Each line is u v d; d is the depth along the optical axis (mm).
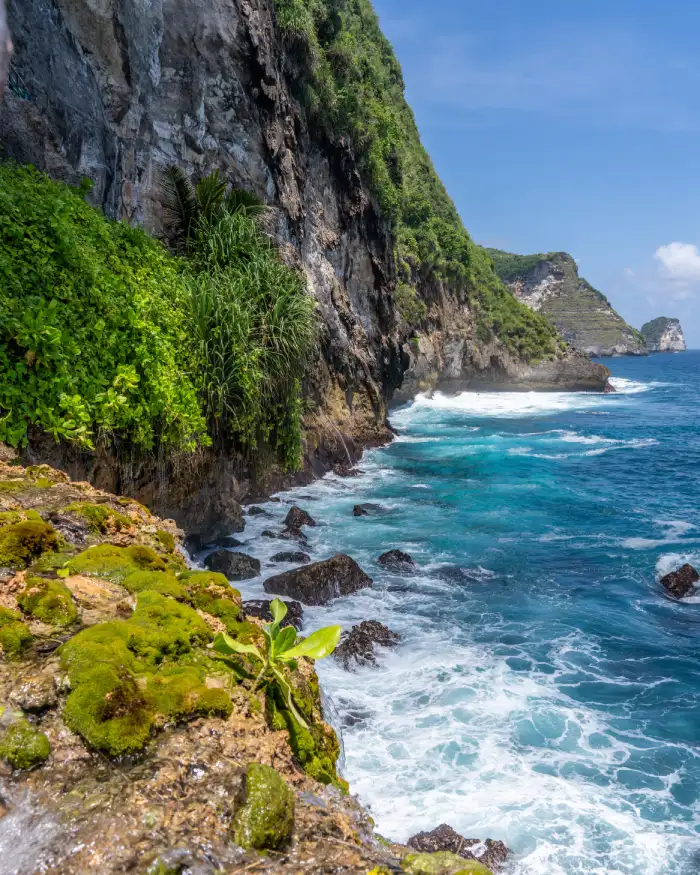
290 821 1807
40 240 7465
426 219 43000
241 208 13508
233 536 12180
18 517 3443
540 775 6148
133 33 13273
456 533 13711
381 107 25047
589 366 59469
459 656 8406
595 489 18656
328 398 19719
